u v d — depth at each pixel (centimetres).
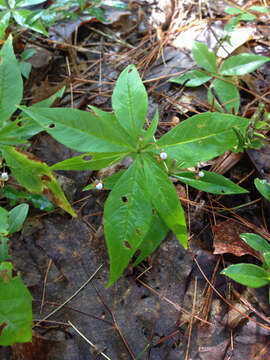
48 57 41
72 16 42
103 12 43
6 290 21
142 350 25
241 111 37
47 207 29
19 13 36
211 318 26
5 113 26
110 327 25
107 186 27
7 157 26
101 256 28
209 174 27
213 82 38
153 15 47
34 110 20
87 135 21
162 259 28
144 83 40
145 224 22
